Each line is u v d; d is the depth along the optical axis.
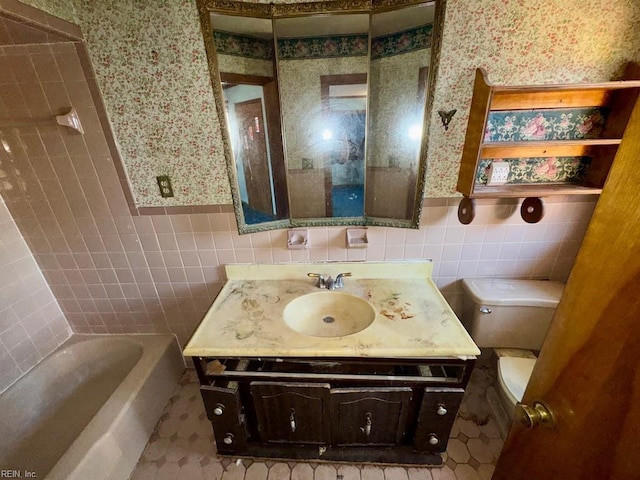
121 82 1.22
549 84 1.04
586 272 0.55
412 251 1.51
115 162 1.36
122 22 1.13
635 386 0.45
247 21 1.13
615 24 1.09
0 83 1.22
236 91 1.22
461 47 1.15
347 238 1.45
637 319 0.45
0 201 1.45
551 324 0.65
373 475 1.32
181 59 1.18
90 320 1.79
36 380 1.62
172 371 1.77
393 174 1.33
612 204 0.49
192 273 1.62
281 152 1.32
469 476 1.31
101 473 1.21
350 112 1.25
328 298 1.43
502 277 1.56
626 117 1.13
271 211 1.42
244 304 1.36
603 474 0.50
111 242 1.55
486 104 1.08
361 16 1.13
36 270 1.62
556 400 0.62
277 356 1.11
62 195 1.44
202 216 1.47
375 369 1.33
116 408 1.36
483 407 1.59
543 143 1.14
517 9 1.09
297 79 1.22
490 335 1.51
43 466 1.39
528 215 1.37
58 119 1.22
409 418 1.23
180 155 1.35
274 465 1.37
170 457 1.41
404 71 1.17
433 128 1.27
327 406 1.18
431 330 1.16
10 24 0.94
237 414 1.22
